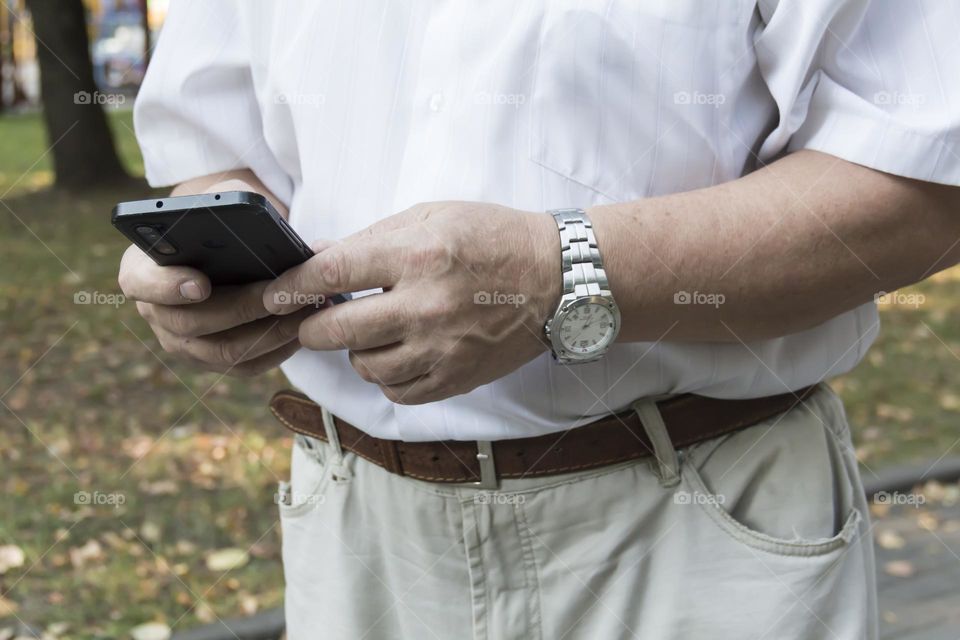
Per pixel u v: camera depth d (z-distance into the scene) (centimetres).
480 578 112
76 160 907
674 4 97
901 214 93
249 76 124
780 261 93
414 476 112
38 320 535
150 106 128
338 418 119
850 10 92
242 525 326
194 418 414
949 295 645
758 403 111
